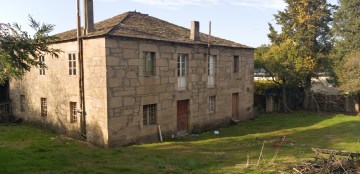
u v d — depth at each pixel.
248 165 10.30
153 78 15.63
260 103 30.34
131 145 14.59
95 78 13.93
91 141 14.45
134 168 9.66
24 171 8.56
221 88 20.81
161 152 12.73
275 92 30.20
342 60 28.84
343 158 10.65
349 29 31.25
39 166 9.19
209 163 10.73
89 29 14.51
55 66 16.42
